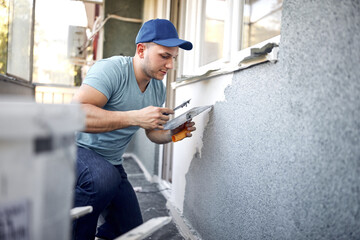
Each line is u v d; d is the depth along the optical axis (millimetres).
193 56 2084
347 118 661
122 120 1283
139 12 4496
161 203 2500
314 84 767
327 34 723
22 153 464
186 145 1965
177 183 2184
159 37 1361
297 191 837
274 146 958
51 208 520
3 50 2617
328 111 717
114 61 1476
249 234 1129
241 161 1198
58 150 529
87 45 4168
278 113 934
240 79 1216
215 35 1811
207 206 1577
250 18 1409
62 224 562
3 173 449
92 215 1359
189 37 2158
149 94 1634
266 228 1005
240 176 1206
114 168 1460
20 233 474
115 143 1573
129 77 1495
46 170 498
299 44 830
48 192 507
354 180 644
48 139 498
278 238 932
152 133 1695
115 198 1572
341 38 680
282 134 913
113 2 4379
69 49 4160
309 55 788
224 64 1384
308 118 790
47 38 4641
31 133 466
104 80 1363
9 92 2682
